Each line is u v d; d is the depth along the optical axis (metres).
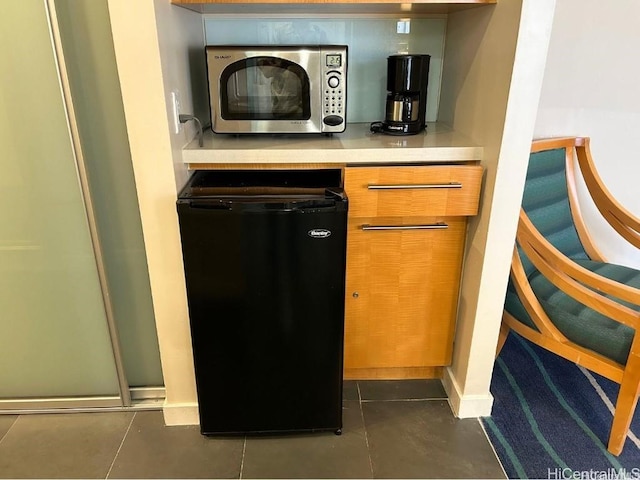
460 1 1.35
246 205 1.32
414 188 1.50
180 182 1.44
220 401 1.59
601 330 1.52
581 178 2.12
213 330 1.48
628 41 1.92
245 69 1.53
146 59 1.24
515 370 1.99
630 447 1.61
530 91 1.31
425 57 1.67
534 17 1.24
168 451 1.61
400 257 1.66
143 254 1.57
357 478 1.50
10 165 1.41
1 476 1.51
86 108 1.38
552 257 1.58
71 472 1.53
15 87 1.32
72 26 1.29
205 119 1.84
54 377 1.75
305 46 1.50
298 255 1.39
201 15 1.78
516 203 1.44
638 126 2.06
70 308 1.63
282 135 1.70
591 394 1.85
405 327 1.78
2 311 1.62
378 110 1.96
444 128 1.83
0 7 1.25
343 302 1.47
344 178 1.50
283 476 1.51
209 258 1.38
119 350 1.69
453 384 1.79
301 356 1.54
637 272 1.85
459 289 1.73
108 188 1.48
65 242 1.52
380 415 1.75
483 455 1.58
